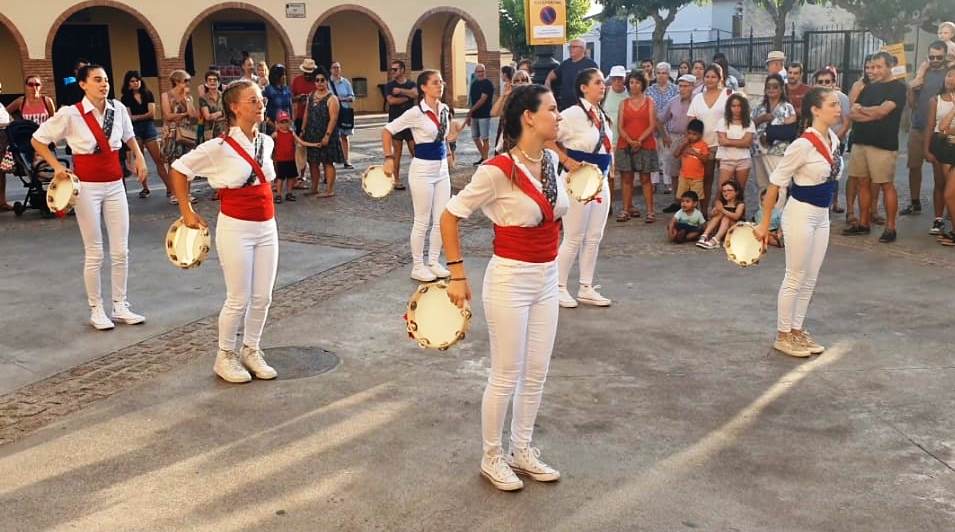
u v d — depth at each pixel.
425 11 26.52
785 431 4.96
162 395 5.57
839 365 5.96
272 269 5.74
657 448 4.77
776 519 4.03
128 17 25.58
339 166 16.28
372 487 4.36
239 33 27.05
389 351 6.36
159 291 8.05
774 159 9.57
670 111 11.80
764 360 6.07
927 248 9.14
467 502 4.21
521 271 4.03
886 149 9.26
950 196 9.10
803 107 5.92
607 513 4.10
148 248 9.78
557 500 4.23
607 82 11.89
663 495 4.26
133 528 3.99
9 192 13.67
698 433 4.95
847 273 8.26
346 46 28.55
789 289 6.07
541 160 4.01
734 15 41.69
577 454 4.71
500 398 4.21
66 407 5.39
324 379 5.82
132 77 12.48
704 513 4.09
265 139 5.56
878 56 9.23
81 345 6.56
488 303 4.10
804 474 4.46
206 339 6.68
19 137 11.52
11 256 9.44
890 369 5.87
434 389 5.63
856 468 4.52
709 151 10.42
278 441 4.89
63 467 4.59
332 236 10.38
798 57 26.25
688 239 9.66
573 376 5.82
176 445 4.85
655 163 10.59
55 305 7.61
